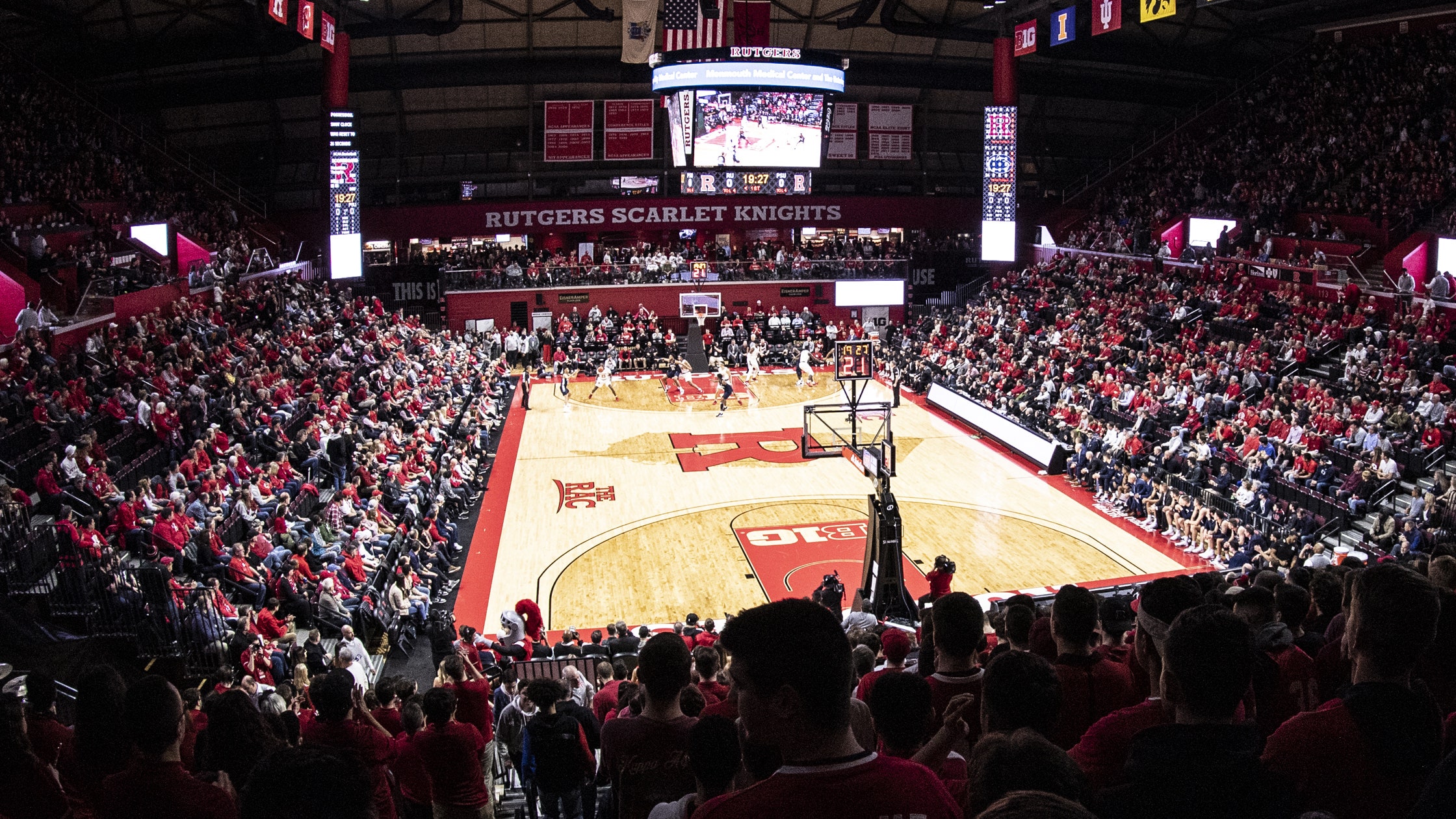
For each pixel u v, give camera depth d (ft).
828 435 123.44
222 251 136.98
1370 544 72.38
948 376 139.54
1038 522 93.09
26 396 73.05
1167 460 95.81
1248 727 10.75
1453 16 144.46
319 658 55.36
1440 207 125.80
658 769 18.20
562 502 99.55
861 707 15.88
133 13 135.95
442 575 78.79
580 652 57.72
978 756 10.44
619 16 156.66
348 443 89.61
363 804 9.52
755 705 9.29
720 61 137.08
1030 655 13.17
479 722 31.53
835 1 160.97
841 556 85.15
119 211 132.98
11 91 129.08
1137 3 136.05
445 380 130.41
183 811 13.65
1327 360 109.70
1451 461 85.66
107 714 16.60
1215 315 127.75
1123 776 11.02
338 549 70.03
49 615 52.49
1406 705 11.49
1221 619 10.77
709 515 95.55
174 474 69.15
